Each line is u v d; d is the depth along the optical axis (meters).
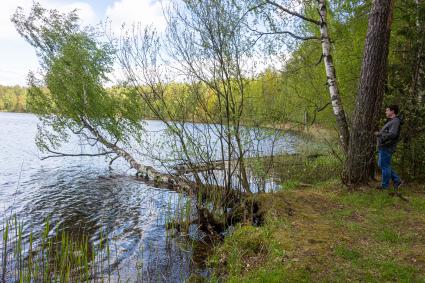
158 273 6.61
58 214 10.77
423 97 10.29
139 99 16.09
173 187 14.21
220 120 8.93
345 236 6.24
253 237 6.61
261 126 9.30
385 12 8.88
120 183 15.27
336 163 14.19
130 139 18.28
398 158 10.62
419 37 10.45
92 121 18.28
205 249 7.73
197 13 8.41
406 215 7.22
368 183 9.46
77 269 6.80
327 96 15.92
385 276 4.78
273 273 5.04
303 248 5.78
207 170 9.41
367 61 9.14
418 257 5.28
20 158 22.11
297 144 16.06
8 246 8.05
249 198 9.02
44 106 17.78
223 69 8.58
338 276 4.85
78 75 17.02
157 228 9.34
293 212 7.75
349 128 10.80
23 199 12.48
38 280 6.32
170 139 9.45
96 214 10.76
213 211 8.84
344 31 14.96
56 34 17.33
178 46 8.77
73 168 19.06
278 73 11.73
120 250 7.89
